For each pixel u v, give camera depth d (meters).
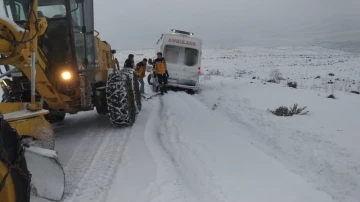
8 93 6.79
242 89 14.21
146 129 7.23
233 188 4.37
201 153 5.58
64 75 6.21
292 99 11.03
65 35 6.14
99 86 7.85
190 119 8.40
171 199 3.90
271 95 12.04
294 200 4.14
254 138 6.95
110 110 7.12
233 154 5.69
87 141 6.55
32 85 4.24
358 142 6.25
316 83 19.17
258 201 4.05
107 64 9.10
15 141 2.67
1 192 2.53
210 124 7.98
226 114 9.60
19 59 4.60
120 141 6.37
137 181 4.45
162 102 11.79
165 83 14.80
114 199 3.97
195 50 16.30
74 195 4.10
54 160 3.70
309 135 6.76
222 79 20.73
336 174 4.98
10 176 2.55
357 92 13.89
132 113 7.73
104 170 4.92
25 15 5.85
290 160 5.70
